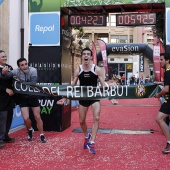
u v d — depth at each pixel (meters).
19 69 7.19
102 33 46.78
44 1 8.77
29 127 7.47
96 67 6.49
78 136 8.08
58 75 8.76
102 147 6.87
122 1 8.23
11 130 8.39
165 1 7.93
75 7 8.92
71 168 5.34
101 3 8.38
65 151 6.49
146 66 45.00
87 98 6.42
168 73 6.18
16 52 12.68
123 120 11.13
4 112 6.70
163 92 6.23
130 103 18.61
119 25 8.41
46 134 8.35
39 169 5.29
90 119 11.48
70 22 8.73
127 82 43.19
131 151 6.52
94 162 5.70
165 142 7.39
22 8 12.74
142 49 21.27
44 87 6.93
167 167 5.39
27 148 6.74
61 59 8.82
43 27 8.80
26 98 7.18
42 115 8.79
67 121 9.38
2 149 6.66
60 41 8.73
